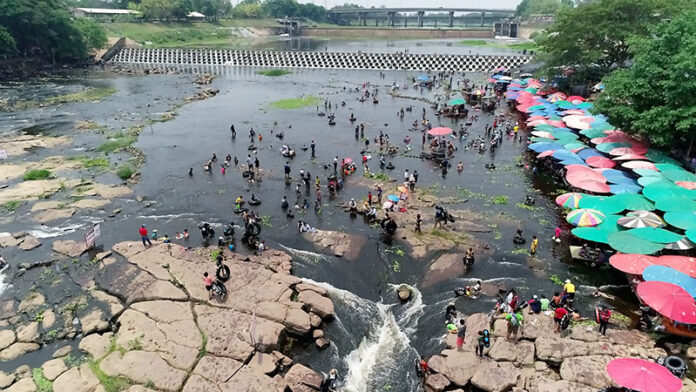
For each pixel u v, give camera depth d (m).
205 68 141.75
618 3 71.19
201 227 39.97
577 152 51.53
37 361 25.52
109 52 151.75
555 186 49.12
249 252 36.53
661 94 44.62
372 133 69.75
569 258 35.62
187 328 27.27
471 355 25.41
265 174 53.16
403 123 75.31
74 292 31.36
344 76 126.00
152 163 56.88
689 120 40.97
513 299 28.69
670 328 26.25
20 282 32.62
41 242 38.12
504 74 111.44
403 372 25.66
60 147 62.72
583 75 80.75
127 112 83.12
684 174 40.72
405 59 136.38
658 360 23.95
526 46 168.38
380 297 32.16
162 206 45.34
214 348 25.75
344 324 29.28
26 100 92.00
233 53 148.50
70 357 25.42
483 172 53.38
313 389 23.73
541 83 92.94
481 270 34.34
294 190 48.75
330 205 45.16
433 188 48.84
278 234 39.78
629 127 48.16
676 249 31.41
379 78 121.75
